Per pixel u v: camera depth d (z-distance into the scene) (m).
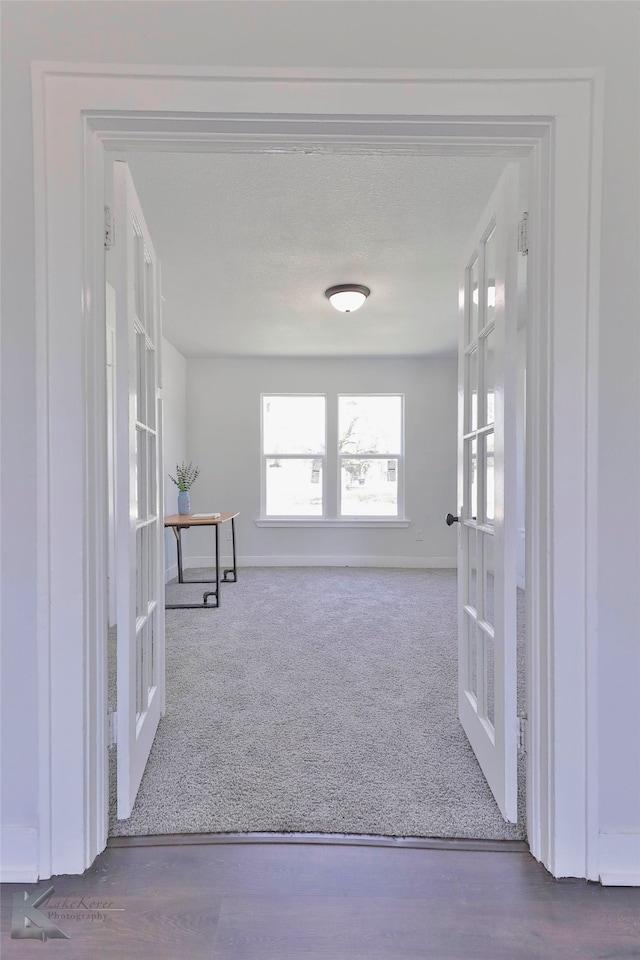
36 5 1.11
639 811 1.18
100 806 1.22
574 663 1.17
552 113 1.13
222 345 4.63
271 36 1.12
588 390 1.16
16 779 1.17
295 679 2.27
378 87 1.12
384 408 5.28
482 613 1.58
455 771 1.54
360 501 5.27
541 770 1.21
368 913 1.05
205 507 5.16
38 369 1.14
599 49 1.13
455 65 1.13
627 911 1.07
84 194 1.15
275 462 5.26
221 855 1.20
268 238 2.47
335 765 1.58
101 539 1.24
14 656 1.17
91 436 1.19
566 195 1.14
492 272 1.55
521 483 3.71
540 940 0.99
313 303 3.45
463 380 1.80
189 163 1.85
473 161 1.84
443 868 1.17
